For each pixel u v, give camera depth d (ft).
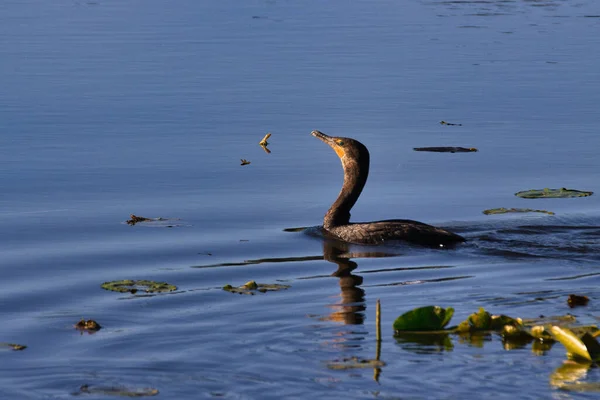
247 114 104.99
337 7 198.49
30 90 115.96
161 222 68.08
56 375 39.78
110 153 88.33
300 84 121.49
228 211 71.20
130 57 138.82
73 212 70.38
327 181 80.02
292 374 39.11
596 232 64.49
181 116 103.71
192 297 51.16
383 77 126.62
